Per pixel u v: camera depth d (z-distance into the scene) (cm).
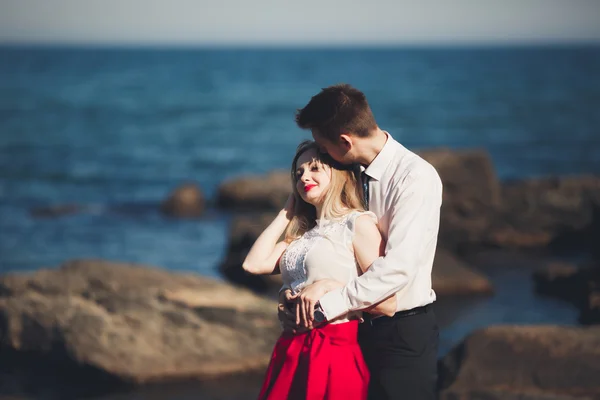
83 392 579
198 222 1638
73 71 10200
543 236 1355
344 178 306
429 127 4028
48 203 1923
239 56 19000
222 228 1569
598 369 484
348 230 298
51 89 6675
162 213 1728
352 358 297
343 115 293
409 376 302
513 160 2727
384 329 304
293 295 302
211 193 2195
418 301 300
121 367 591
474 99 5666
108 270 809
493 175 1405
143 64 12988
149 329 636
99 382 594
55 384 593
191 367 598
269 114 4881
